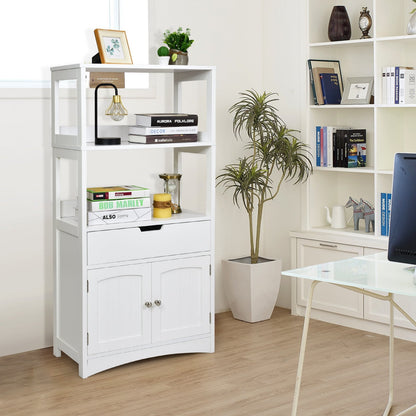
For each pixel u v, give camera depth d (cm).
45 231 474
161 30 505
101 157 490
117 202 446
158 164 508
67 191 479
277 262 521
